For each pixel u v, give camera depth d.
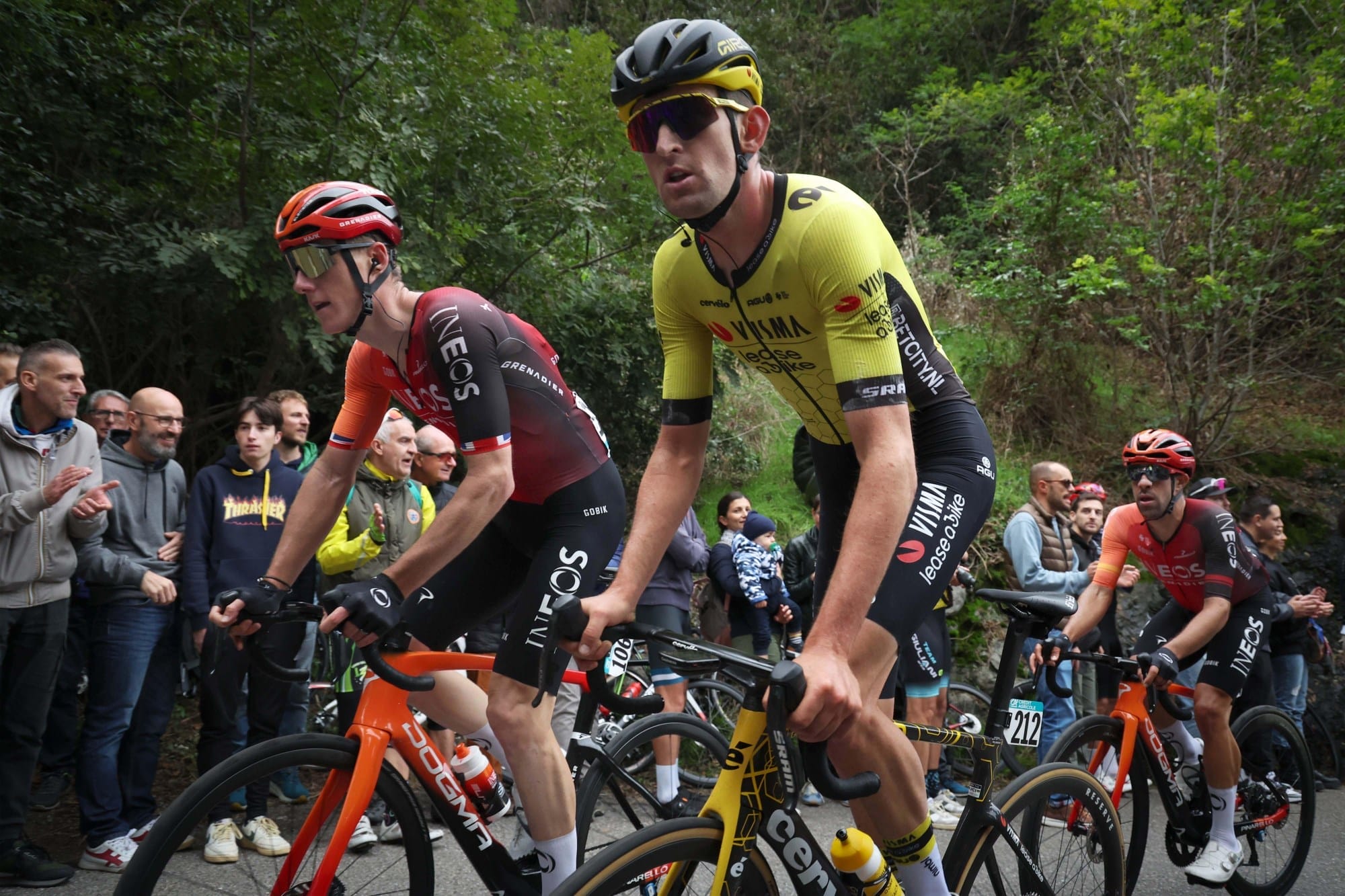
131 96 4.87
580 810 2.39
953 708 4.86
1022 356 7.70
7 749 2.87
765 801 1.47
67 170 4.98
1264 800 3.23
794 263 1.60
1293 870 3.31
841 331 1.55
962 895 1.97
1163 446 3.15
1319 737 5.05
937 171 12.30
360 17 4.85
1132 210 7.52
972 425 1.85
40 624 2.91
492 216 5.34
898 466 1.45
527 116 5.34
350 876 1.84
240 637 1.94
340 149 4.52
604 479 2.10
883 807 1.63
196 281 4.65
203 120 4.81
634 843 1.35
